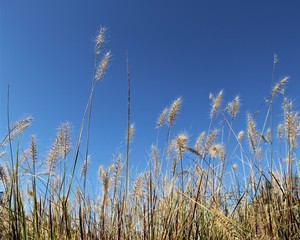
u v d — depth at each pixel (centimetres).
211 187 84
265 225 73
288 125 85
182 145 82
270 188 82
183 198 78
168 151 86
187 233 74
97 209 76
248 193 84
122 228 69
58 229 63
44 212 65
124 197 70
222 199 87
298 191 79
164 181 82
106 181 72
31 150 66
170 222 73
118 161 75
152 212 72
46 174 67
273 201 79
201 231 75
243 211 85
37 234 58
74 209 71
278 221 75
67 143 68
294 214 78
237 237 59
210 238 73
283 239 72
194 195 79
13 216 58
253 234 69
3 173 64
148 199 73
